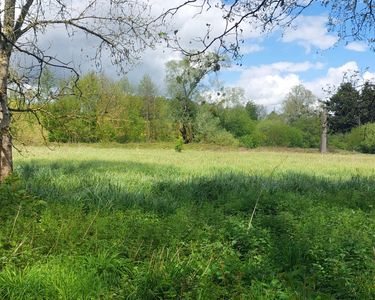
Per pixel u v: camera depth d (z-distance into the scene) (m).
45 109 11.35
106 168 19.64
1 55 10.26
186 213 8.50
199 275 5.36
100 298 4.80
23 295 4.72
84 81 11.97
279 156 39.94
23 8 10.33
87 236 6.66
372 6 6.42
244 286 5.23
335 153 56.19
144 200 9.82
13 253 5.67
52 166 19.05
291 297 4.73
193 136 59.38
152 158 30.45
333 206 10.12
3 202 8.02
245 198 10.43
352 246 6.50
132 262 5.77
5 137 11.09
